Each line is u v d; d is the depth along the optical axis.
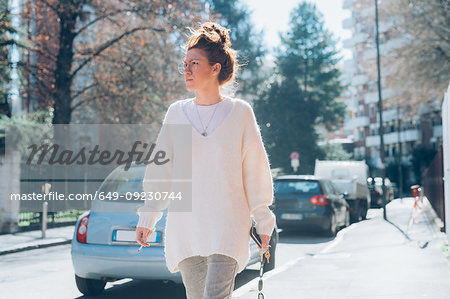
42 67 28.66
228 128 3.60
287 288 9.13
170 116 3.75
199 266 3.68
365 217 30.53
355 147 102.56
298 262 12.77
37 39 28.94
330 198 20.67
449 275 9.81
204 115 3.65
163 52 29.28
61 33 29.11
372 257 13.02
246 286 9.36
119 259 8.17
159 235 8.16
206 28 3.73
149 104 30.44
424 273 10.13
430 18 37.66
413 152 82.38
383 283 9.28
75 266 8.54
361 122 97.38
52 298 8.80
